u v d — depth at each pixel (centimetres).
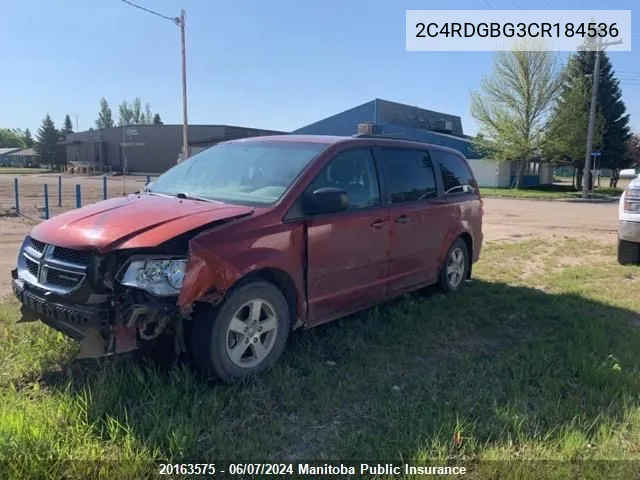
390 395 366
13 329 452
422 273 572
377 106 4866
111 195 2553
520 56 3725
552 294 667
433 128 5603
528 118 3831
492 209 2264
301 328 433
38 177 5300
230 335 369
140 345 342
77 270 339
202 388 356
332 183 450
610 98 4309
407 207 532
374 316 527
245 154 482
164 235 338
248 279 376
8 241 1022
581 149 3800
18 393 344
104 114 11938
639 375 403
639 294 681
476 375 404
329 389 367
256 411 337
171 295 331
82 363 395
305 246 413
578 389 385
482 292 659
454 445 302
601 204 2725
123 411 321
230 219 369
